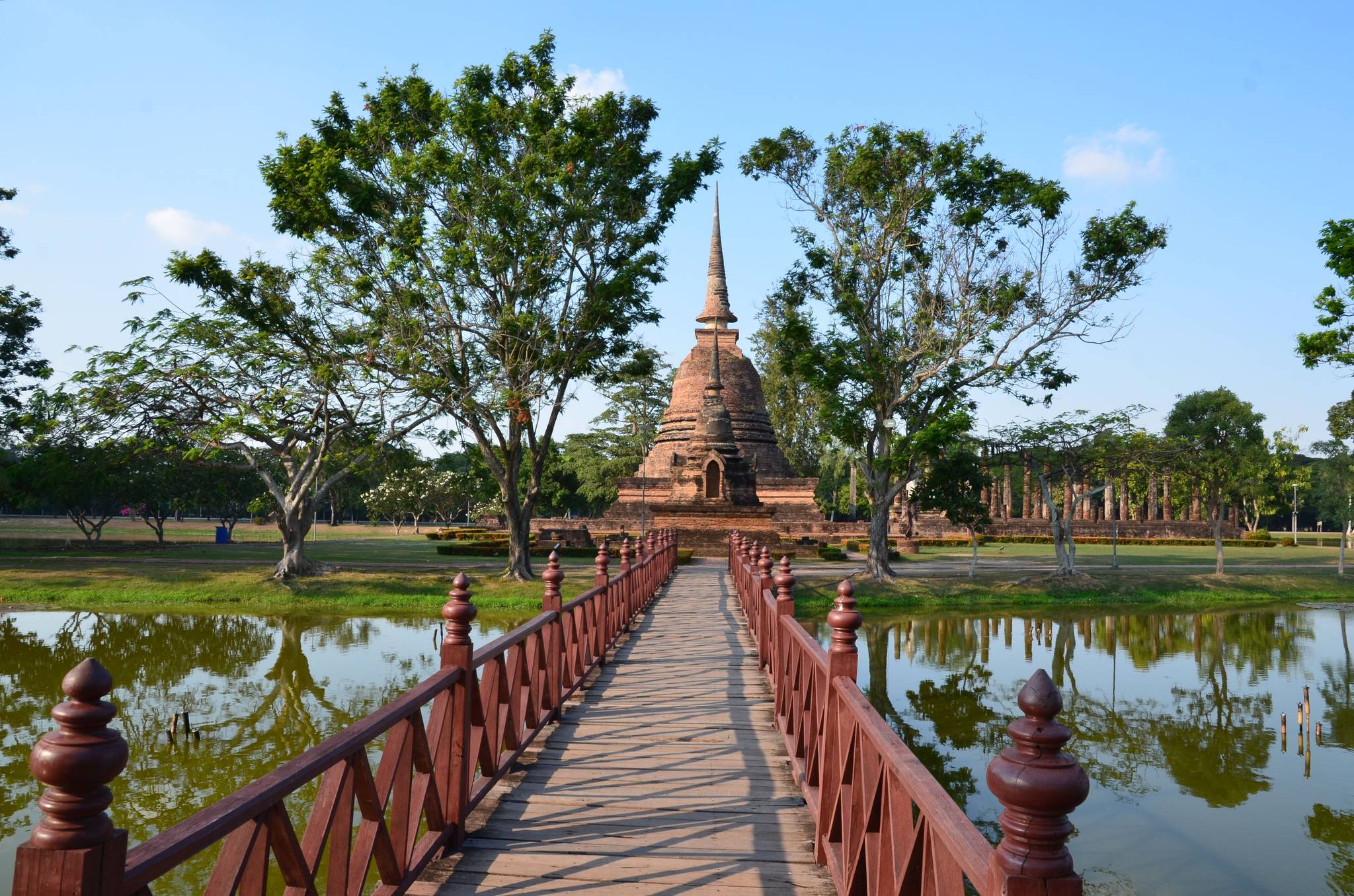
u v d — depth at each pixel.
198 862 8.11
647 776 7.22
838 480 69.12
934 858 3.03
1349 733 13.54
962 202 27.56
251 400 27.17
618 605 14.87
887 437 29.39
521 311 26.16
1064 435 31.56
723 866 5.45
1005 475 65.56
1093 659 19.42
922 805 3.07
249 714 13.32
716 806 6.51
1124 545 63.47
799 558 40.72
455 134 24.77
